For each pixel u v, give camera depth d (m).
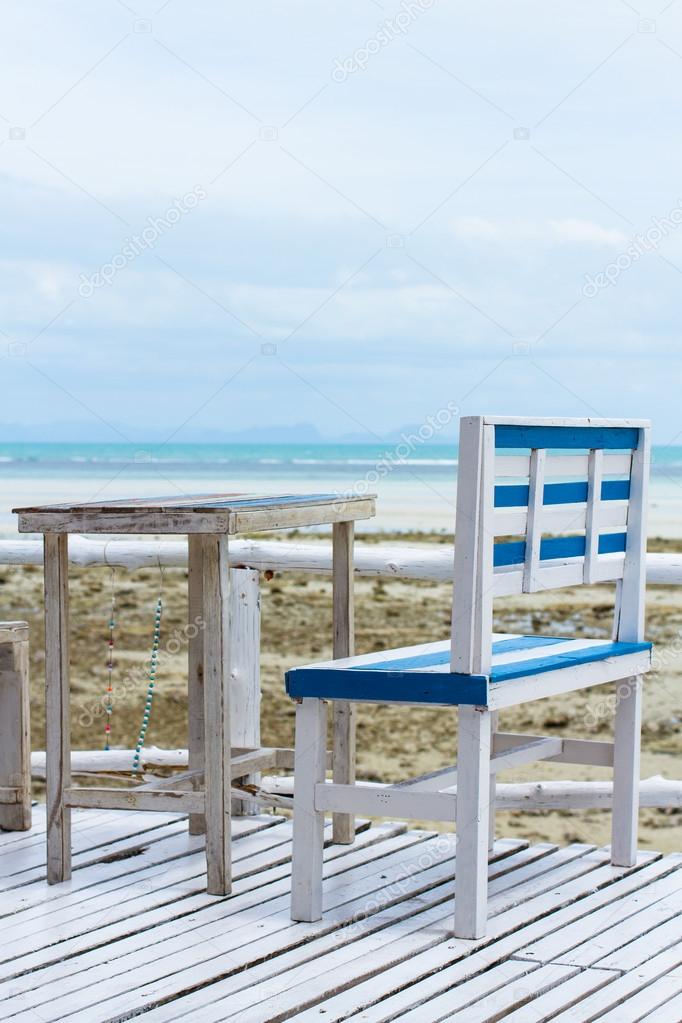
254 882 3.32
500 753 3.26
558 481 3.11
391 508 27.14
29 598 15.88
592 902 3.12
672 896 3.18
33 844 3.71
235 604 4.04
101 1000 2.49
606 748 3.46
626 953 2.75
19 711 3.86
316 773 2.98
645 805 3.70
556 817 8.41
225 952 2.76
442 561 4.00
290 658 13.11
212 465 39.28
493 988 2.55
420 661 3.06
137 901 3.15
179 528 3.09
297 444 41.31
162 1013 2.43
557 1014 2.43
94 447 44.34
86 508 3.18
